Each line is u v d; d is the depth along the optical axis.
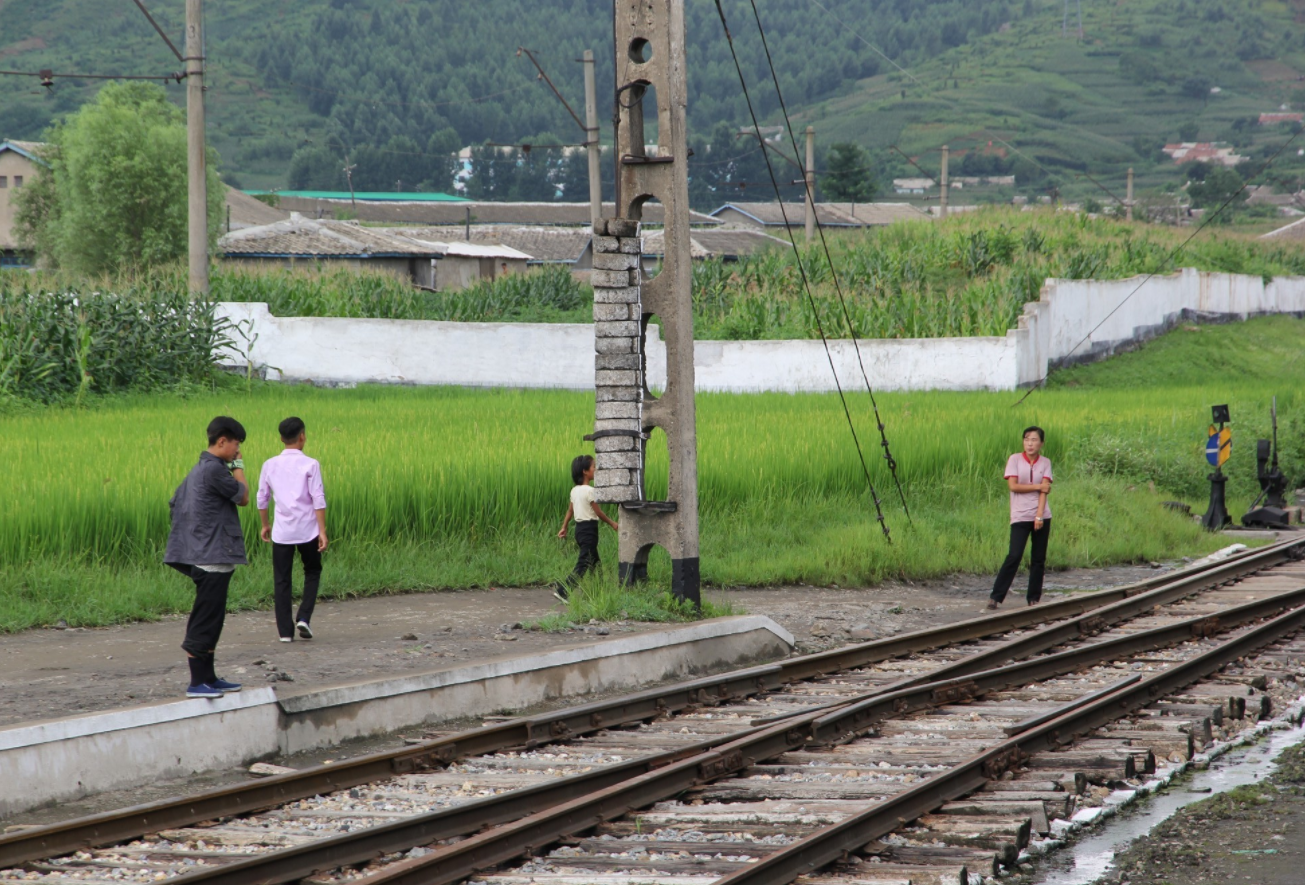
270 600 18.94
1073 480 31.78
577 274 103.81
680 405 18.36
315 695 12.08
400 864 8.29
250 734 11.56
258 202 151.25
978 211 88.81
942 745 11.99
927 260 70.06
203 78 43.88
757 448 28.48
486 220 186.62
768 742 11.73
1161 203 189.00
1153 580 22.98
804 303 59.41
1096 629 18.81
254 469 22.36
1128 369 60.66
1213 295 72.56
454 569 20.78
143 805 9.48
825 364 52.53
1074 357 59.34
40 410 36.22
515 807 9.86
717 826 9.65
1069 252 70.69
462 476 22.88
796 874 8.57
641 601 17.98
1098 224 83.88
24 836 8.80
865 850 9.14
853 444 29.77
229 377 45.53
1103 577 24.98
